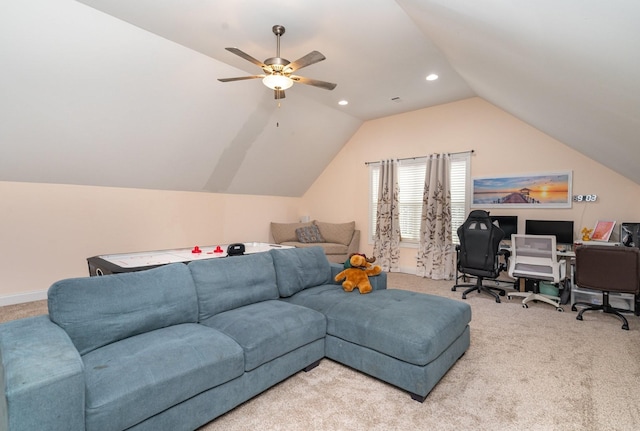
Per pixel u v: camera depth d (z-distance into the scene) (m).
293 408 1.82
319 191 6.82
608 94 1.76
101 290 1.76
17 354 1.25
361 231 6.19
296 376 2.17
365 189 6.11
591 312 3.48
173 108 3.82
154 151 4.20
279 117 4.83
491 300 3.94
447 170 5.01
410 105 5.13
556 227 4.04
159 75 3.38
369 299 2.49
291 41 3.10
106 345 1.68
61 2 2.48
